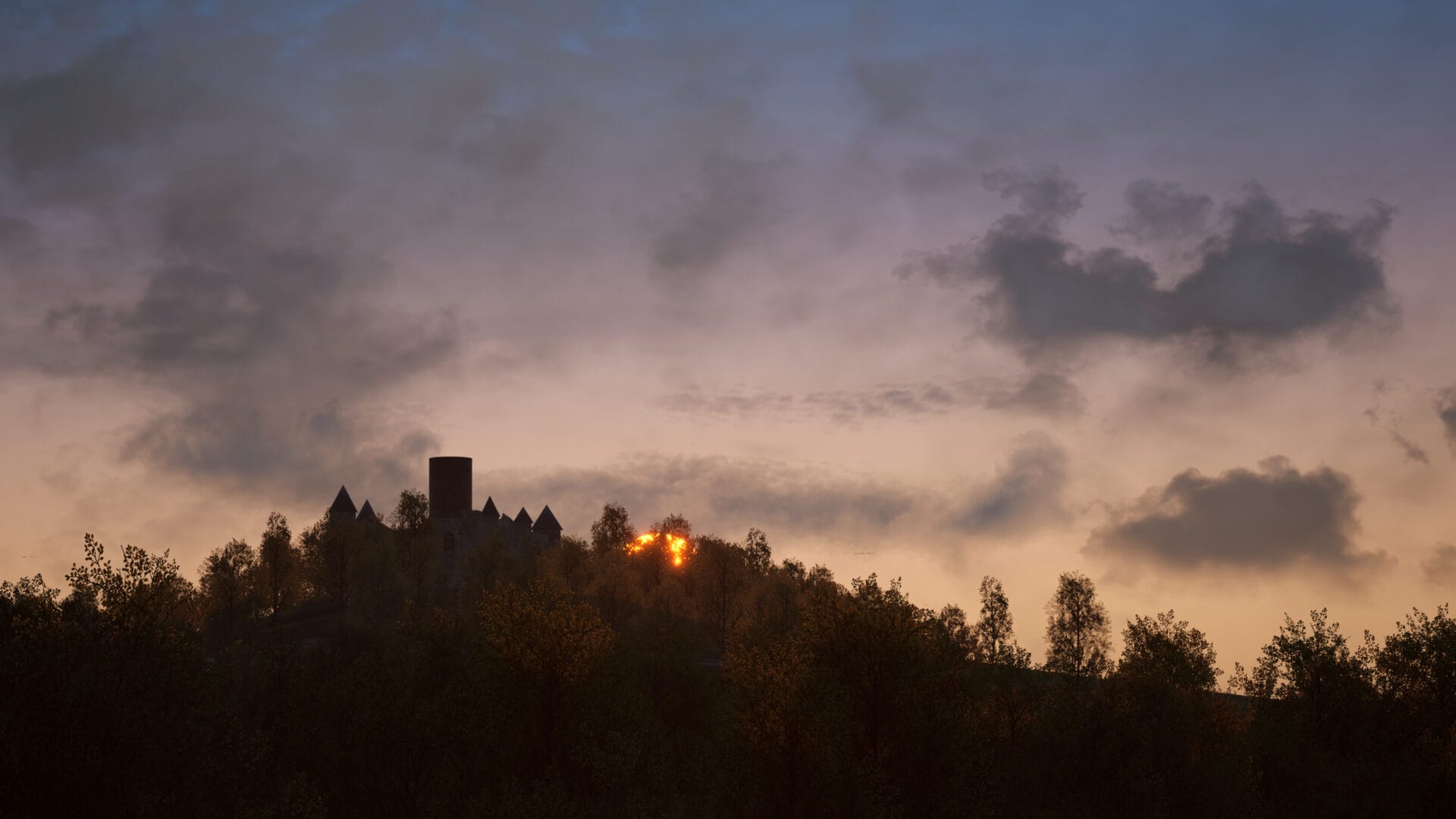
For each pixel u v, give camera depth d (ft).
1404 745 203.41
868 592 188.03
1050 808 179.52
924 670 180.24
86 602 136.98
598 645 196.34
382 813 175.01
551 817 164.86
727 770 174.50
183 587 150.61
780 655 180.65
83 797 120.37
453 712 184.96
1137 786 175.42
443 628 204.64
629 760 180.65
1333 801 187.73
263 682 204.54
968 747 177.88
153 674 131.54
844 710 170.71
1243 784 183.52
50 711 121.08
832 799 163.02
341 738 183.01
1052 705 200.34
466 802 173.17
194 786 133.69
